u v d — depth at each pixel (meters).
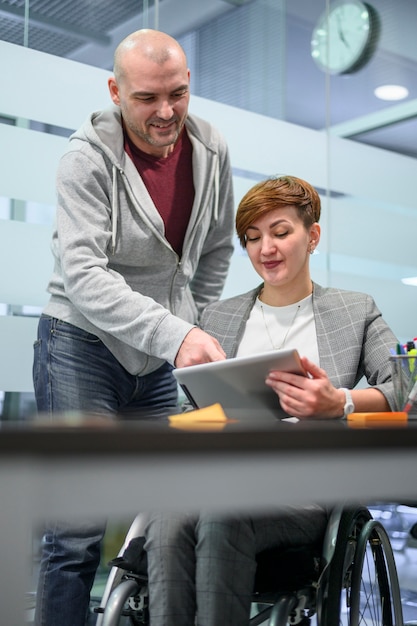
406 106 3.08
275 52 2.79
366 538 1.31
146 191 1.88
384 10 3.03
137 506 0.59
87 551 1.78
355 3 2.98
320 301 1.69
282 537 1.33
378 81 3.03
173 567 1.27
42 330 1.92
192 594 1.28
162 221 1.90
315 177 2.90
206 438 0.61
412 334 3.15
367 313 1.67
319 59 2.90
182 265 1.96
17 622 0.55
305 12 2.87
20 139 2.27
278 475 0.66
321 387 1.20
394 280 3.10
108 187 1.87
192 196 1.97
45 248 2.31
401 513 2.72
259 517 1.30
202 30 2.62
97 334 1.84
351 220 2.99
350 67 2.97
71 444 0.56
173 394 2.04
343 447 0.69
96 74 2.42
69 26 2.37
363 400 1.47
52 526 1.77
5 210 2.24
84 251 1.77
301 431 0.66
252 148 2.73
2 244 2.23
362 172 3.02
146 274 1.94
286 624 1.22
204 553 1.26
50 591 1.77
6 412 2.20
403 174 3.12
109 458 0.58
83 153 1.84
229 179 2.09
